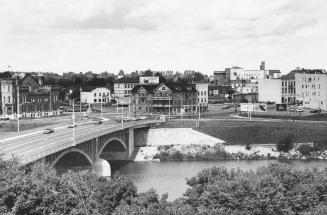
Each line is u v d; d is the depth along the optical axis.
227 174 83.50
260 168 87.88
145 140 174.75
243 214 71.19
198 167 142.75
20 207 64.81
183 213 68.06
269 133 173.62
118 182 74.56
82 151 113.00
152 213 66.12
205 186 78.25
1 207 63.88
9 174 69.44
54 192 69.12
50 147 106.12
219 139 172.00
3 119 194.12
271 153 161.88
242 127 176.25
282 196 73.75
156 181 120.81
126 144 157.88
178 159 159.00
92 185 73.50
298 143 167.50
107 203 70.88
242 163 149.62
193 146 166.25
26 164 81.44
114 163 152.38
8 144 113.75
